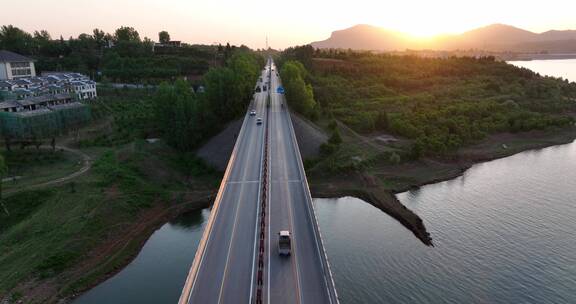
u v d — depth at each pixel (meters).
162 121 118.94
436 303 56.97
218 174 105.44
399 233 78.38
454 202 92.56
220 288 44.06
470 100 179.25
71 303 59.97
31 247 69.19
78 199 82.75
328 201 96.06
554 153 131.62
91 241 73.19
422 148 118.44
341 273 63.84
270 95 155.75
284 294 42.78
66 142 119.31
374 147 123.19
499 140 142.38
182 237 79.88
